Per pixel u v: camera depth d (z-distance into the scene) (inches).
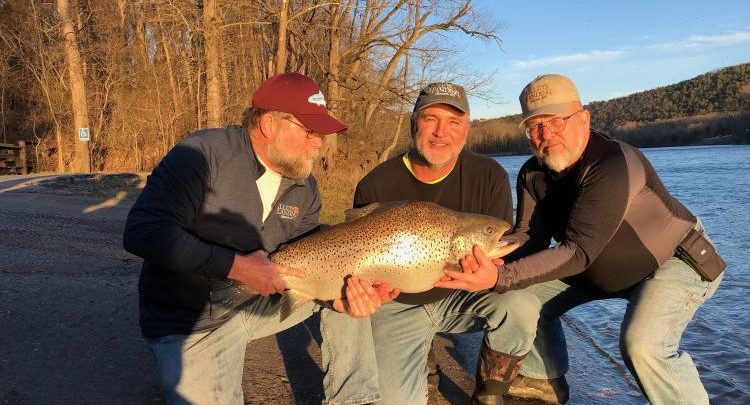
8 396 55.2
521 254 64.6
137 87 479.8
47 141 488.7
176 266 44.3
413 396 54.0
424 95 56.5
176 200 44.9
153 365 64.3
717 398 68.4
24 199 206.1
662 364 52.2
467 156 60.9
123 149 481.4
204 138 47.5
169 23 445.4
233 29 379.9
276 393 61.0
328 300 53.2
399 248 52.1
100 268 108.3
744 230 205.3
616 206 53.1
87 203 204.5
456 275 53.0
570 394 67.2
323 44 385.1
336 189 322.3
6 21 510.9
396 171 60.9
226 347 48.0
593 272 59.0
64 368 62.3
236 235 48.5
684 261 56.3
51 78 481.7
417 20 346.6
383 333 57.4
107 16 496.7
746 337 90.3
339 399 53.7
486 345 57.5
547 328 63.7
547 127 56.9
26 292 88.3
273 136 47.7
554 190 61.3
